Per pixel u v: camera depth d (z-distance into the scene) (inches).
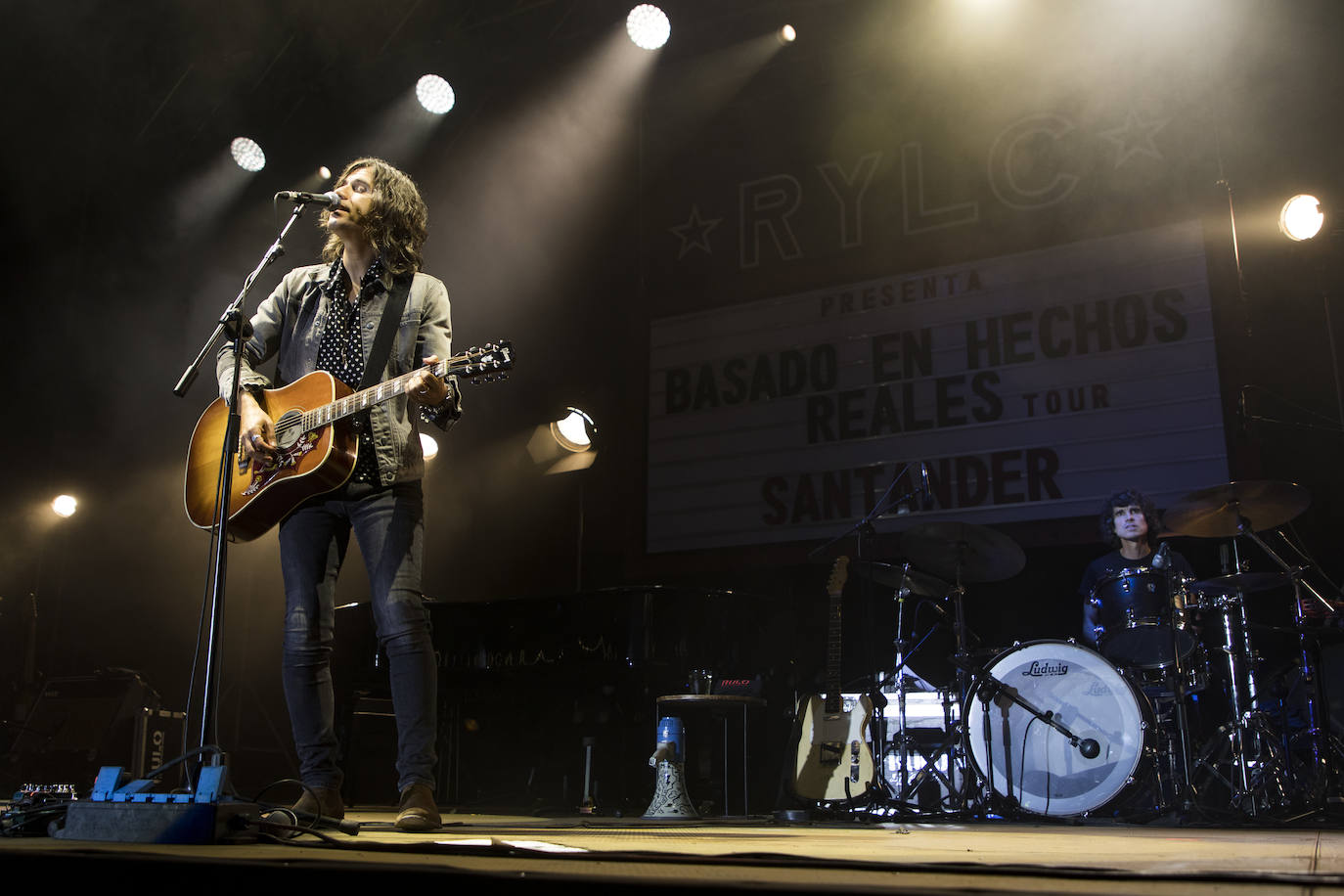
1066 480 246.5
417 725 101.9
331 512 106.8
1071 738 183.3
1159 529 224.4
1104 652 197.9
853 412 268.8
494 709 256.5
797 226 285.6
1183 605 194.2
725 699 206.7
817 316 277.9
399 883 47.8
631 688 235.3
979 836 118.5
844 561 219.9
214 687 91.4
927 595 219.6
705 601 228.1
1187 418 239.5
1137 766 181.6
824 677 229.8
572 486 315.9
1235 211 246.1
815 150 288.5
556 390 319.6
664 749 199.5
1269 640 235.8
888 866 52.6
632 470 289.7
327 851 62.6
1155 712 199.0
